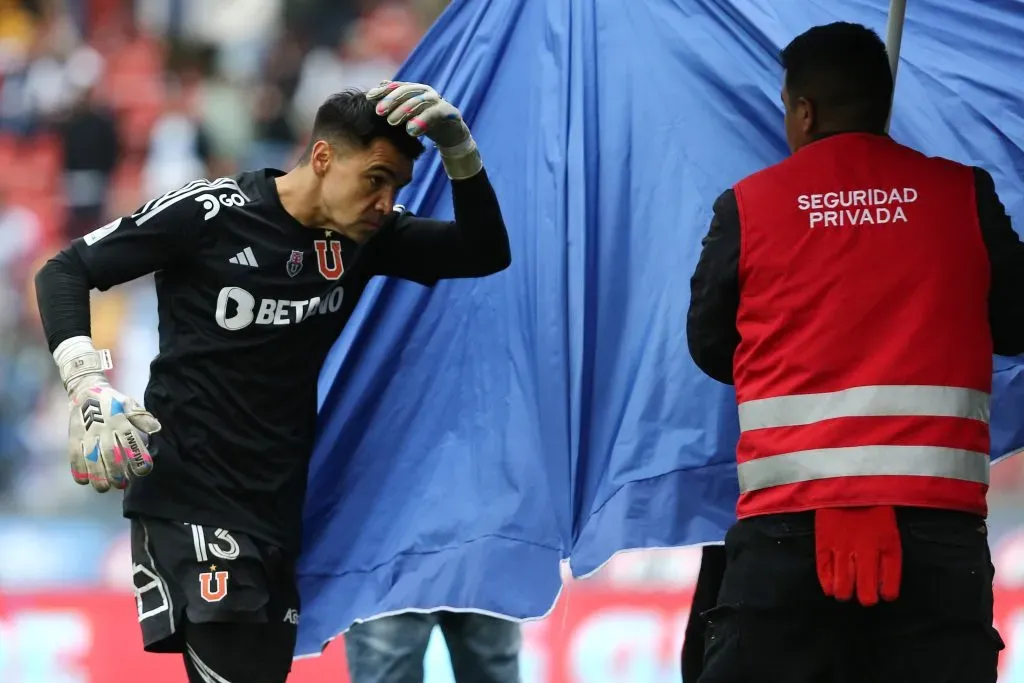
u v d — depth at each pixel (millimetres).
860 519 11156
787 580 11312
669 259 14438
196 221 12688
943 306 11445
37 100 47250
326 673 26562
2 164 44750
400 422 14758
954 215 11672
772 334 11586
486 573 14086
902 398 11266
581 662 26984
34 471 34094
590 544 13828
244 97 48250
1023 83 14516
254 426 12891
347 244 13117
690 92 14789
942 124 14602
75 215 42562
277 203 12938
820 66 12258
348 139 12766
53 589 28328
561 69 14977
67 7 53188
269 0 53375
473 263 13484
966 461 11328
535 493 14227
